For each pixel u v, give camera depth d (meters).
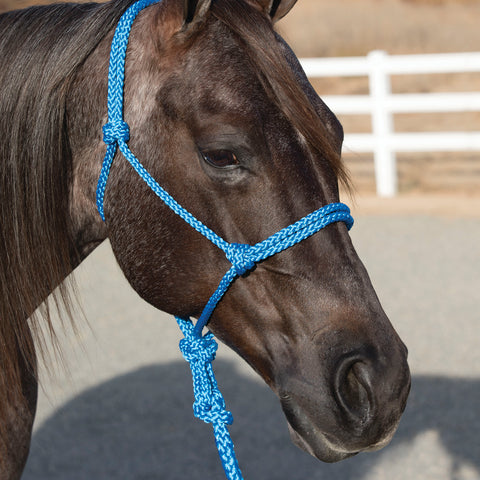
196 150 1.74
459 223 7.42
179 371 4.88
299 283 1.73
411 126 11.86
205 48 1.76
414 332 5.22
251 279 1.79
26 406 2.16
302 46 18.33
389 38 18.64
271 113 1.69
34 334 2.01
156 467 3.86
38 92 1.91
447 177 9.16
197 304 1.86
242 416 4.29
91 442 4.10
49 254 1.95
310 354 1.73
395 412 1.68
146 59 1.83
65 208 1.99
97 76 1.91
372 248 6.87
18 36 1.96
